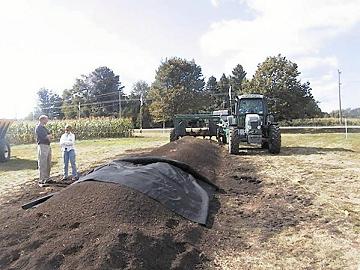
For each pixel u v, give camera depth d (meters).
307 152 15.45
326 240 5.42
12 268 4.19
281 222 6.22
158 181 6.46
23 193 8.80
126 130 31.39
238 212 6.74
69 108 74.94
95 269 3.98
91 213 5.18
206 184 8.23
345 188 8.45
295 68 38.88
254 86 39.06
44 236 4.74
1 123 14.11
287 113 38.94
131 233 4.65
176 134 20.00
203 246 5.16
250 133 14.66
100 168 7.34
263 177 9.82
